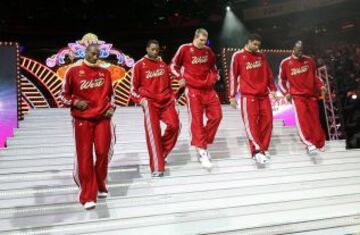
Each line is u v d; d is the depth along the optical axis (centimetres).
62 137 696
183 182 521
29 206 436
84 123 448
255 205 480
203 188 519
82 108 445
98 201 455
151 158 528
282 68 669
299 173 572
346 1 1791
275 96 625
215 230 436
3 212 428
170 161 601
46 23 2005
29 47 1967
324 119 994
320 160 623
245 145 693
